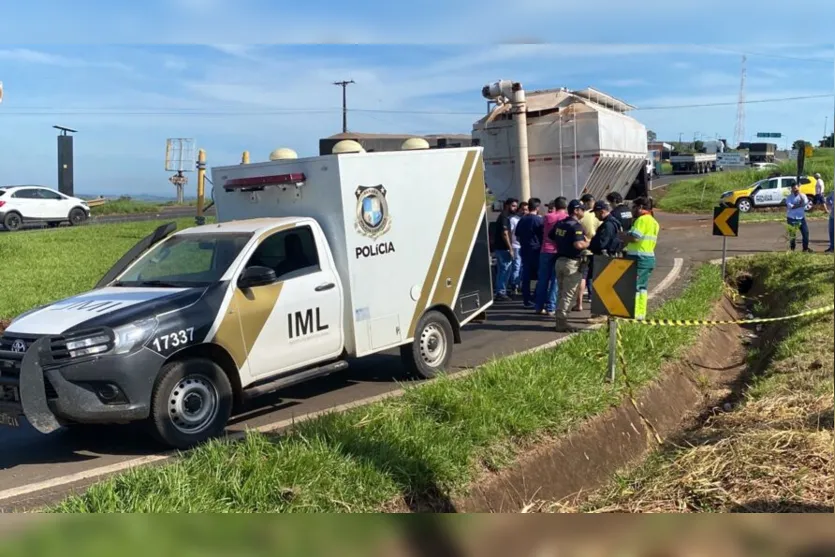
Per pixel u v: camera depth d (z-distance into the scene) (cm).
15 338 582
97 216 3588
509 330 1135
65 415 562
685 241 2386
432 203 830
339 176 729
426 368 830
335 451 483
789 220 1962
